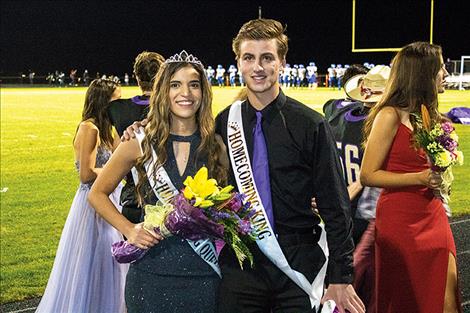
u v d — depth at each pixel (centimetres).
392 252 272
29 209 686
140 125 232
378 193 301
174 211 213
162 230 217
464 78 2362
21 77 4138
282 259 227
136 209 311
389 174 267
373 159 270
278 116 230
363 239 305
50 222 631
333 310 247
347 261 226
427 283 269
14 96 2708
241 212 216
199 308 226
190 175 228
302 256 229
